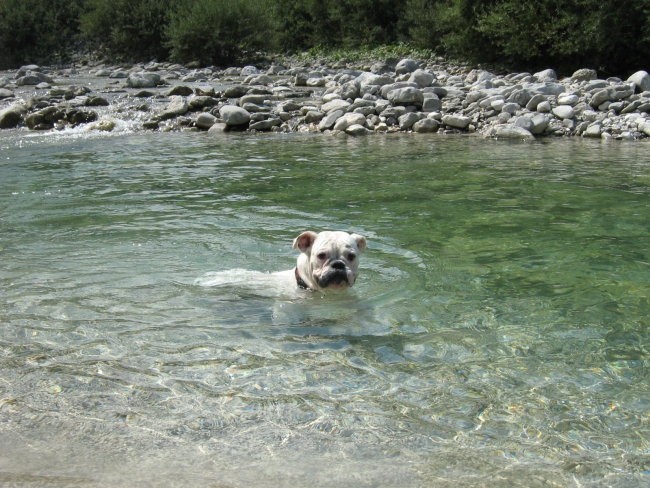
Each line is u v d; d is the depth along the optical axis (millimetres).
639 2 10016
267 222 3629
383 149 6086
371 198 4168
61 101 8617
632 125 6770
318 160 5520
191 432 1771
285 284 2744
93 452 1688
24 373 2045
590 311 2506
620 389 1985
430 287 2742
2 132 7410
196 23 13211
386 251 3176
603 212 3824
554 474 1627
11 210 3840
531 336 2309
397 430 1788
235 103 8242
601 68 10719
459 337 2303
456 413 1867
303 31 15641
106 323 2387
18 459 1656
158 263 2990
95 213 3781
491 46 11523
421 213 3834
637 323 2402
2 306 2510
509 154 5766
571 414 1864
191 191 4340
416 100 7688
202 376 2043
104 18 14867
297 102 8234
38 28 15422
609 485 1592
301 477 1605
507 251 3174
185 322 2404
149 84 10250
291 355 2176
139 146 6312
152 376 2039
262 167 5184
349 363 2129
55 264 2961
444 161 5438
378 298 2637
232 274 2840
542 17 10719
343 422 1819
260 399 1923
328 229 3516
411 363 2131
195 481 1586
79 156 5727
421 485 1583
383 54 13148
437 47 12977
